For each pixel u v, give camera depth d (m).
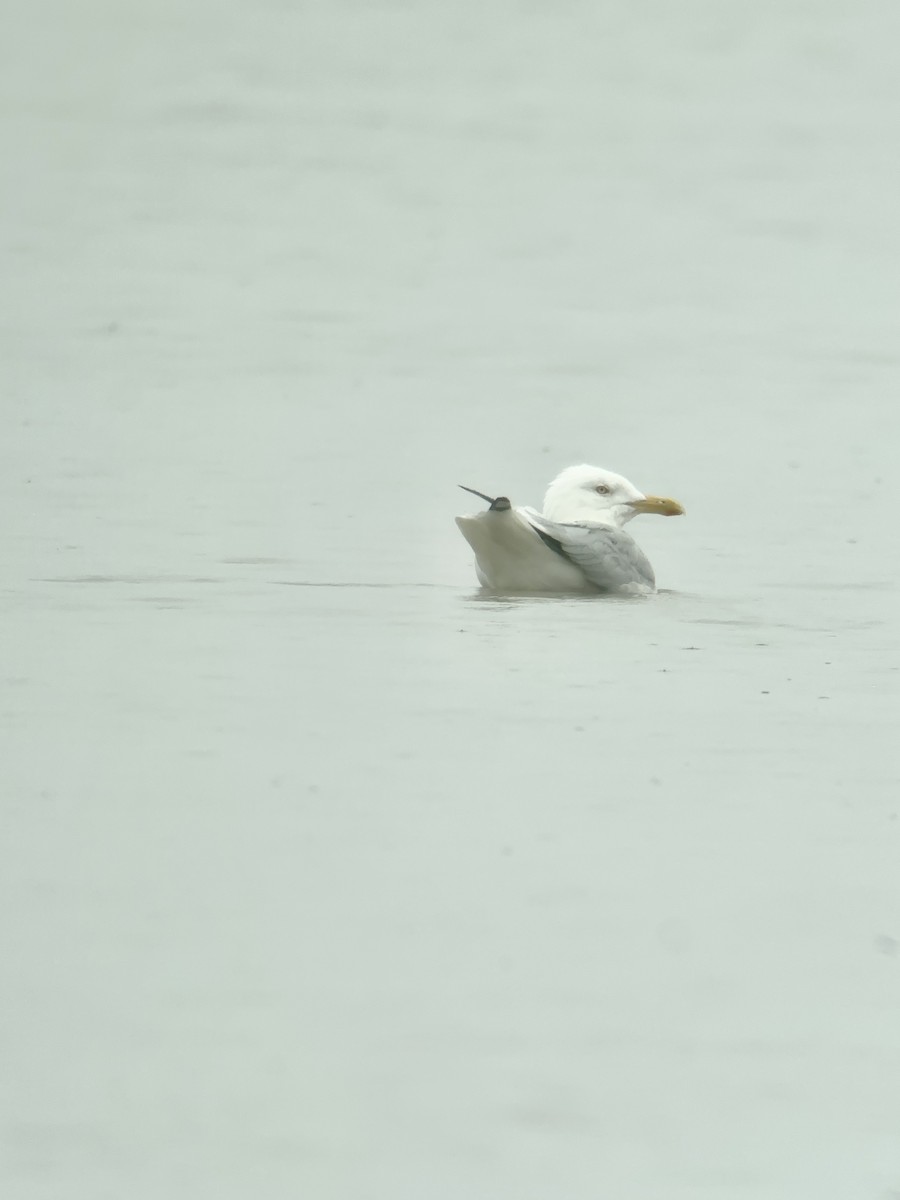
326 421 29.14
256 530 21.94
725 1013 10.22
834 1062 9.80
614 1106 9.43
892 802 12.85
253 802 12.69
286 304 39.16
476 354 34.75
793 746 13.96
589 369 33.56
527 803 12.76
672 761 13.59
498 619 17.72
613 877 11.64
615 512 19.88
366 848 11.97
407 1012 10.13
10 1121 9.24
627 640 16.95
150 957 10.58
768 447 27.62
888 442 27.92
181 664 15.89
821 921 11.14
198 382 31.89
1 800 12.67
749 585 19.59
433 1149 9.20
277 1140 9.13
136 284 40.81
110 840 12.02
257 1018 10.01
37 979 10.30
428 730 14.18
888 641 17.06
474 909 11.19
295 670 15.77
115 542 21.12
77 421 28.61
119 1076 9.57
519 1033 9.98
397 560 20.50
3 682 15.32
